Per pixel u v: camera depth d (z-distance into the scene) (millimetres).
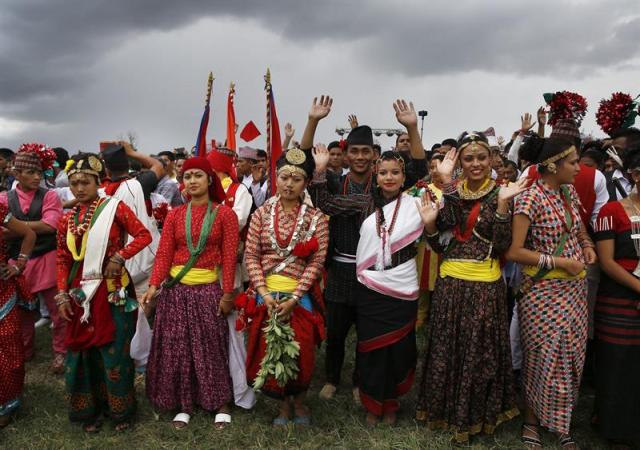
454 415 3338
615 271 3223
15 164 4547
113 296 3439
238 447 3402
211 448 3373
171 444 3414
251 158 7246
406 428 3543
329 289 4020
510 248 3258
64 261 3527
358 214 3797
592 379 4328
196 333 3607
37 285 4516
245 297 3500
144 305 3418
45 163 4699
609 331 3295
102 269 3447
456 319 3318
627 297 3254
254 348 3520
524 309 3324
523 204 3225
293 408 3779
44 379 4500
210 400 3613
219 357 3664
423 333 5457
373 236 3545
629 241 3223
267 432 3543
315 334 3646
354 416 3758
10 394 3662
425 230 3480
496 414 3307
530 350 3307
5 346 3605
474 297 3277
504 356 3309
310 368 3551
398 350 3529
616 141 4902
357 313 3693
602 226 3307
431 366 3408
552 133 4160
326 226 3643
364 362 3588
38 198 4637
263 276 3574
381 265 3498
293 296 3441
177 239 3672
